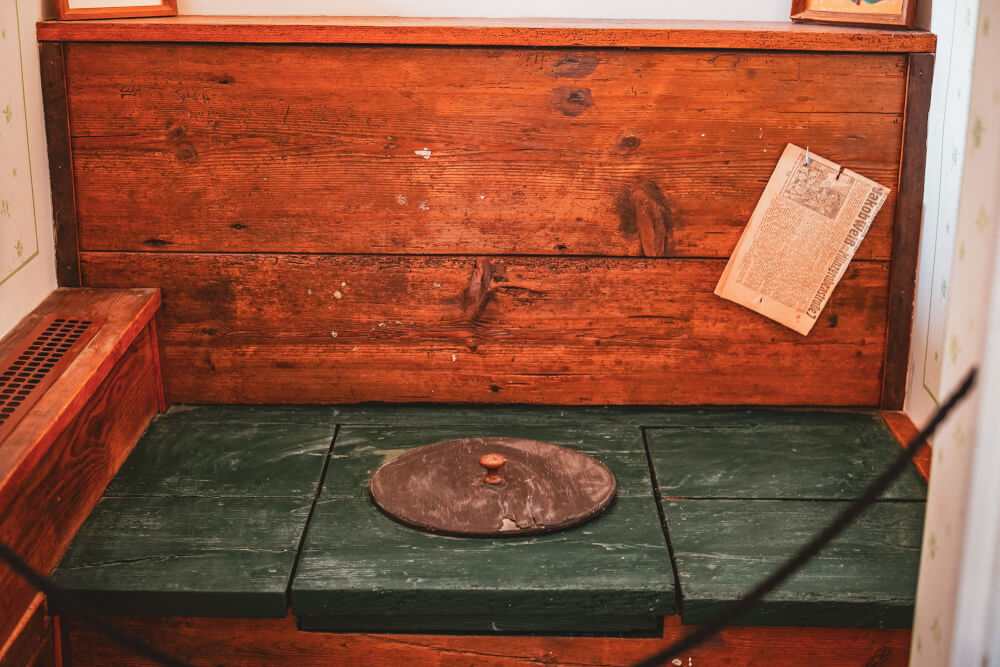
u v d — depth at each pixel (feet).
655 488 6.82
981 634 4.29
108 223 7.67
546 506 6.43
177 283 7.79
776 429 7.63
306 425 7.66
